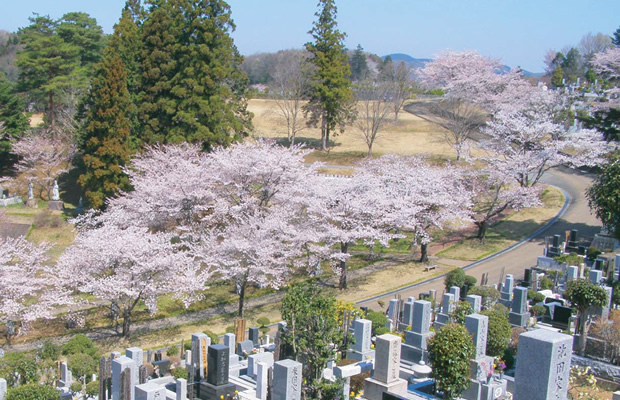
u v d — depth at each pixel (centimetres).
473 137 7206
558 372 1220
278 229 3656
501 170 4744
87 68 7344
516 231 4750
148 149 5278
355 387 1900
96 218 4244
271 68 13025
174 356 2705
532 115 5206
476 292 2797
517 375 1252
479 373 1820
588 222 4750
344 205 3944
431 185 4406
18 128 6259
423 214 4306
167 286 3303
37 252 3669
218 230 4006
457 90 6612
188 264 3516
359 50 13825
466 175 4991
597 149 4812
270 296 3834
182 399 1911
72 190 6125
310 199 3916
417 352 2123
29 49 6612
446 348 1683
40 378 2383
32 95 6944
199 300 3672
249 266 3422
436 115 8419
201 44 5459
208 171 4225
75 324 3388
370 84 7375
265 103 9762
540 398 1213
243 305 3588
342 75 7138
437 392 1778
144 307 3716
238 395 1931
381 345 1727
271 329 3178
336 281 3959
